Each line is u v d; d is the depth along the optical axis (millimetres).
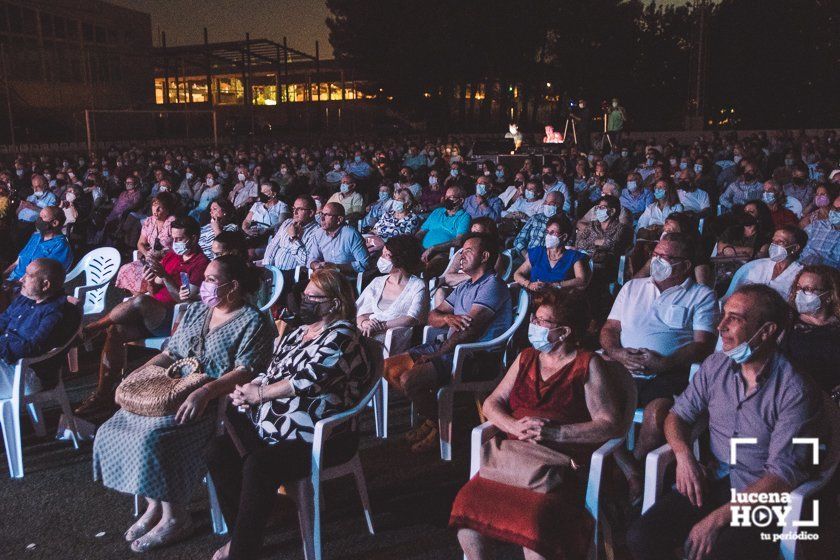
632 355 4512
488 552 3225
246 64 55719
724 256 7090
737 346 3016
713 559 2941
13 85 41812
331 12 47812
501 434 3477
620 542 3848
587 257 6496
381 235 8930
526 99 50062
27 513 4289
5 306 6672
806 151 18516
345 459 3842
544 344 3381
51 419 5699
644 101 51812
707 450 3922
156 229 8188
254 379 3973
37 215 11805
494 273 5266
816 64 44094
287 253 7758
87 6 49344
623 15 48188
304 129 55344
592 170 14250
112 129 44094
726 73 45625
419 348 5188
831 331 3971
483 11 43062
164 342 5688
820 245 7004
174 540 3961
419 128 55344
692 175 10180
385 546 3889
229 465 3730
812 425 2969
